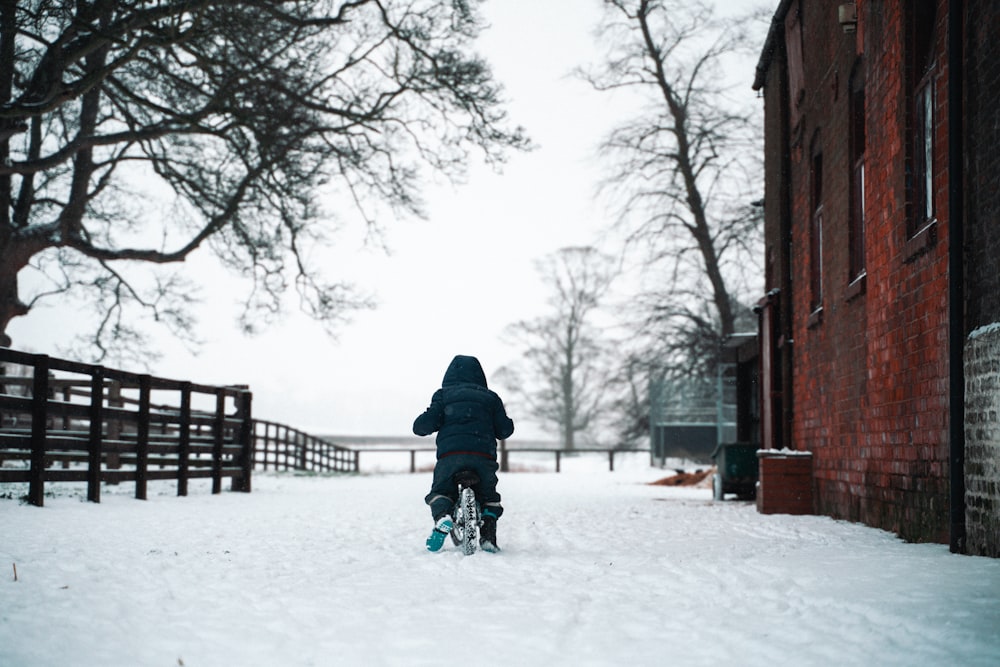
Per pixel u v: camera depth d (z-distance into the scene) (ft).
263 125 64.13
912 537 27.25
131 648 12.13
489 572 19.57
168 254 71.05
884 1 30.07
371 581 18.16
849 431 35.24
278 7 61.77
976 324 22.41
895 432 28.91
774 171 52.47
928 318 25.75
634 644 12.34
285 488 61.41
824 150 40.27
